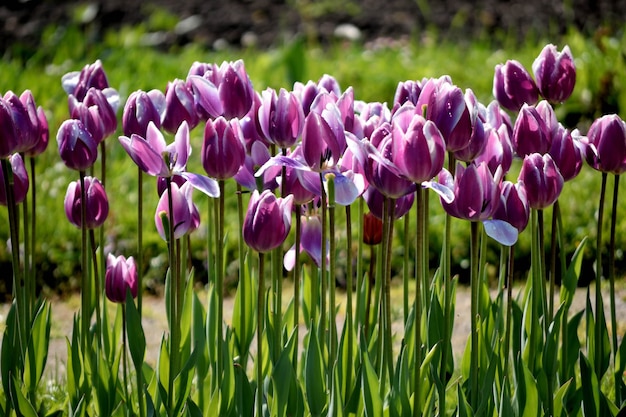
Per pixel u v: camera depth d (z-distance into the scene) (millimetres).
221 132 2424
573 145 2496
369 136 2506
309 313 2672
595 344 2580
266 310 2539
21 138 2463
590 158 2525
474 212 2369
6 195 2516
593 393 2545
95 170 3982
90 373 2592
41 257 3387
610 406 2543
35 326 2580
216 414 2506
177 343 2461
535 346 2541
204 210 3652
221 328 2529
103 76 2643
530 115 2482
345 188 2383
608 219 3385
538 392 2521
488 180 2369
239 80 2500
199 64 2619
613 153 2504
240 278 2551
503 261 2617
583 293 3246
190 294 2596
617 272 3309
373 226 2566
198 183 2402
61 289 3348
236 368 2527
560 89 2576
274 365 2498
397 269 3336
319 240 2539
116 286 2594
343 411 2457
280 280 2490
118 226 3527
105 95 2600
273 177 2488
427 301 2521
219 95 2510
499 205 2414
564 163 2500
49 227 3482
